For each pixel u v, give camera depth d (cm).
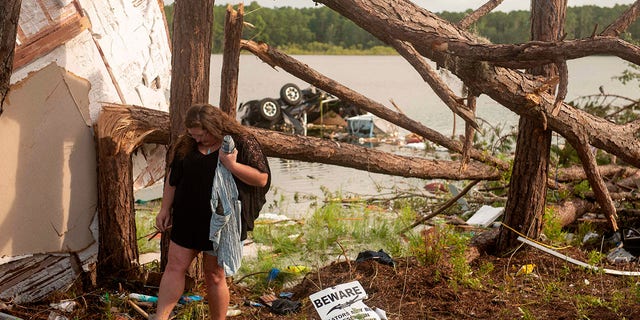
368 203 1041
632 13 637
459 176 805
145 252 716
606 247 739
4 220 521
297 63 678
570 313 500
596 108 1130
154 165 661
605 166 959
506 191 1011
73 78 559
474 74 553
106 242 563
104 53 593
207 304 528
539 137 634
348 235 810
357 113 2422
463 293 538
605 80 5028
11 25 436
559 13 631
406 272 566
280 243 747
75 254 561
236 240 448
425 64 582
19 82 525
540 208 652
